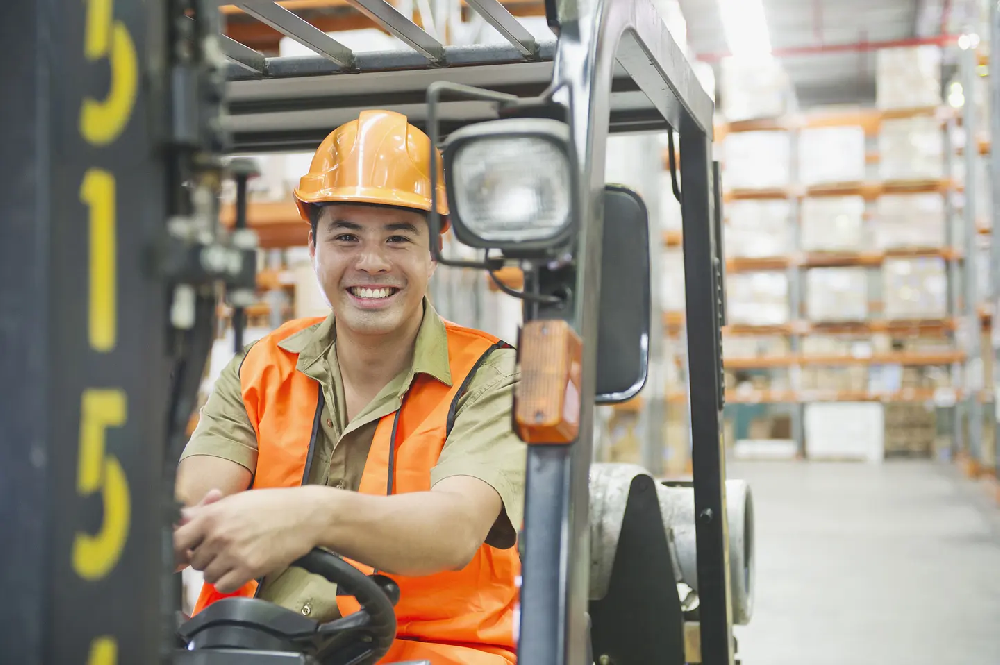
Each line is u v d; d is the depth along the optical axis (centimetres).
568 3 129
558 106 123
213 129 84
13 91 71
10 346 71
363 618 141
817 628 467
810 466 1145
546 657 110
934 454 1220
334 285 188
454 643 177
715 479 198
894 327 1183
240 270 84
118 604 77
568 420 112
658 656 224
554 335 111
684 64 185
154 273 81
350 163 185
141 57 79
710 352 199
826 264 1263
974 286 1030
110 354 76
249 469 196
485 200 106
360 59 189
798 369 1243
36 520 70
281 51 368
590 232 120
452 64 186
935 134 1125
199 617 142
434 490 165
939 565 599
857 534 701
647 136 862
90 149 75
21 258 71
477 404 182
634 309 144
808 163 1159
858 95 1881
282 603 178
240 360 203
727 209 1206
